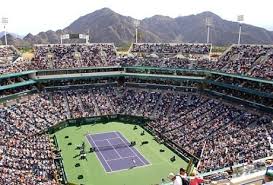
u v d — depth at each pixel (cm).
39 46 10362
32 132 7544
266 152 5491
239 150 5978
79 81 9988
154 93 9838
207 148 6488
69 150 7238
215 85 8925
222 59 9212
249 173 1900
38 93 9344
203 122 7819
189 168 6016
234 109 7894
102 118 9256
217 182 1744
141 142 7738
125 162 6662
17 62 9306
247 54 8800
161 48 10944
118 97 9956
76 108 9256
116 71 10206
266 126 6681
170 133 7800
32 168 5659
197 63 9525
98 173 6159
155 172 6175
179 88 9638
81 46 10769
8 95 8419
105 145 7569
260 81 7462
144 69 10012
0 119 7569
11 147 6288
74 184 5541
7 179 4941
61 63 9788
